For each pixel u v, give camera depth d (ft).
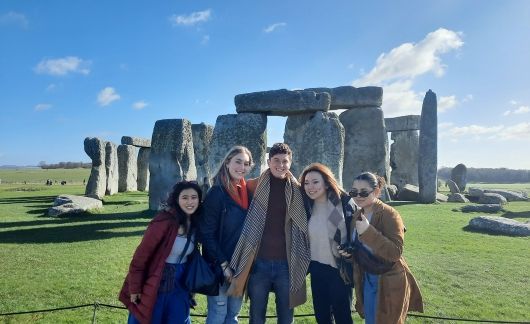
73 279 20.77
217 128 42.57
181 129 43.52
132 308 12.19
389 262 11.99
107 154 71.72
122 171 80.84
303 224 12.84
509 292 18.93
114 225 36.40
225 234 12.94
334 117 41.88
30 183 135.33
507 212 45.34
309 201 13.20
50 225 36.50
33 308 17.26
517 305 17.37
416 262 23.89
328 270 12.86
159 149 44.04
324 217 12.92
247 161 13.05
